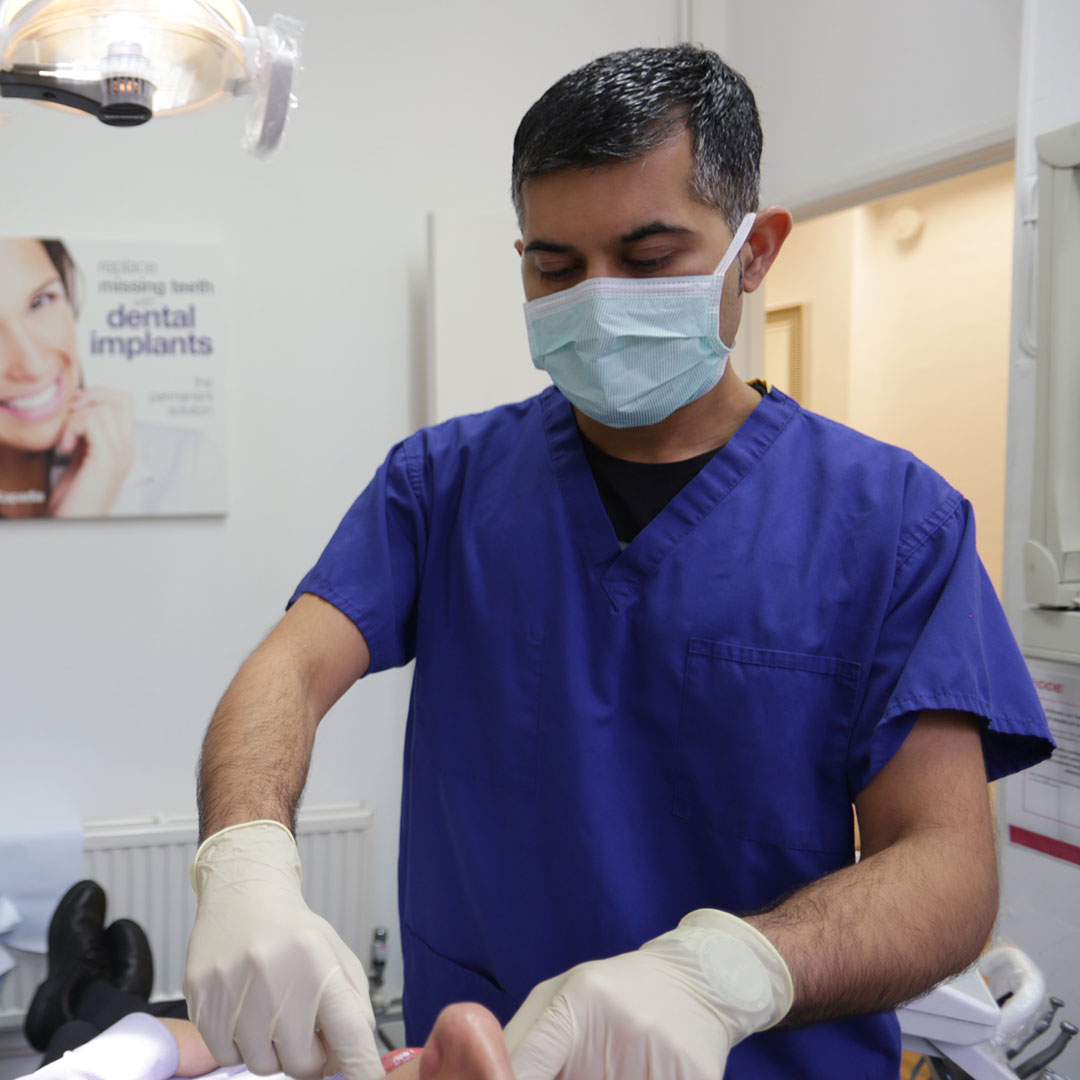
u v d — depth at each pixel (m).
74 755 2.32
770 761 0.81
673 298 0.82
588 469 0.93
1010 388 1.69
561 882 0.86
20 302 2.21
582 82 0.78
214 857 0.67
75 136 2.26
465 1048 0.48
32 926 2.18
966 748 0.75
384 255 2.46
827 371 4.26
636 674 0.87
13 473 2.23
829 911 0.61
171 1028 1.37
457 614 0.96
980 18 2.02
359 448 2.46
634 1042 0.53
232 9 1.03
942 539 0.82
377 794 2.50
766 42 2.60
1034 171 1.64
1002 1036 1.30
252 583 2.41
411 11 2.46
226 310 2.34
